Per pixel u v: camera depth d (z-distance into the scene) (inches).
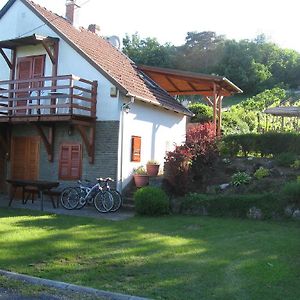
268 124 1008.9
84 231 391.9
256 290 230.2
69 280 248.2
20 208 543.2
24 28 682.2
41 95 637.9
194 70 2544.3
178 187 564.7
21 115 597.0
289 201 448.5
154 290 231.1
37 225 418.3
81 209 550.3
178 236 371.2
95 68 605.9
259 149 613.6
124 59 773.9
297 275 255.9
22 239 349.4
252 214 459.8
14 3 697.0
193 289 232.5
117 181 586.6
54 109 612.1
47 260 290.4
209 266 276.2
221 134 706.2
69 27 723.4
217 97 779.4
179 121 764.6
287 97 1670.8
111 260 291.7
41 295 225.0
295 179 517.0
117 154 587.8
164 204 491.2
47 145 633.0
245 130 959.6
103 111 597.9
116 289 233.0
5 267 271.4
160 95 721.6
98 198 535.5
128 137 613.3
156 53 2287.2
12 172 674.2
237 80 2353.6
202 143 599.2
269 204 456.4
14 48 687.1
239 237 363.6
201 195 508.1
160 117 700.7
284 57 2699.3
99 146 598.2
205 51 2588.6
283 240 347.6
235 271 264.8
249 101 1541.6
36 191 579.5
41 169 645.9
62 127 631.8
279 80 2529.5
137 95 606.5
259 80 2381.9
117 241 350.3
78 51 620.4
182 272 263.6
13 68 687.1
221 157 616.1
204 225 421.4
